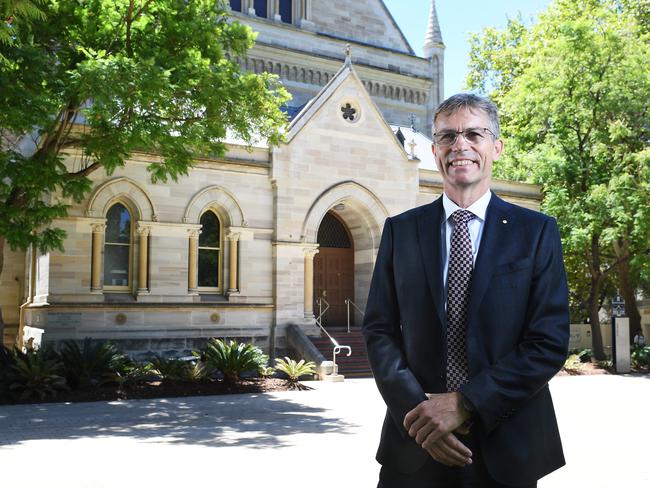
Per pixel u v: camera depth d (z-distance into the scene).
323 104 26.86
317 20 43.31
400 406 2.99
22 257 28.73
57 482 8.19
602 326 36.09
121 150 16.78
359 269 29.42
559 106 29.72
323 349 25.25
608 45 29.05
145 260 23.30
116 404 16.31
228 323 24.52
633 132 28.92
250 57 39.66
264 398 17.75
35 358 17.42
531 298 3.11
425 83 46.22
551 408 3.15
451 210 3.33
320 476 8.61
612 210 27.03
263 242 25.55
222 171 24.89
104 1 17.66
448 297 3.18
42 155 17.22
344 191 27.06
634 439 11.80
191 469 9.01
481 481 2.96
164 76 15.06
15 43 14.38
